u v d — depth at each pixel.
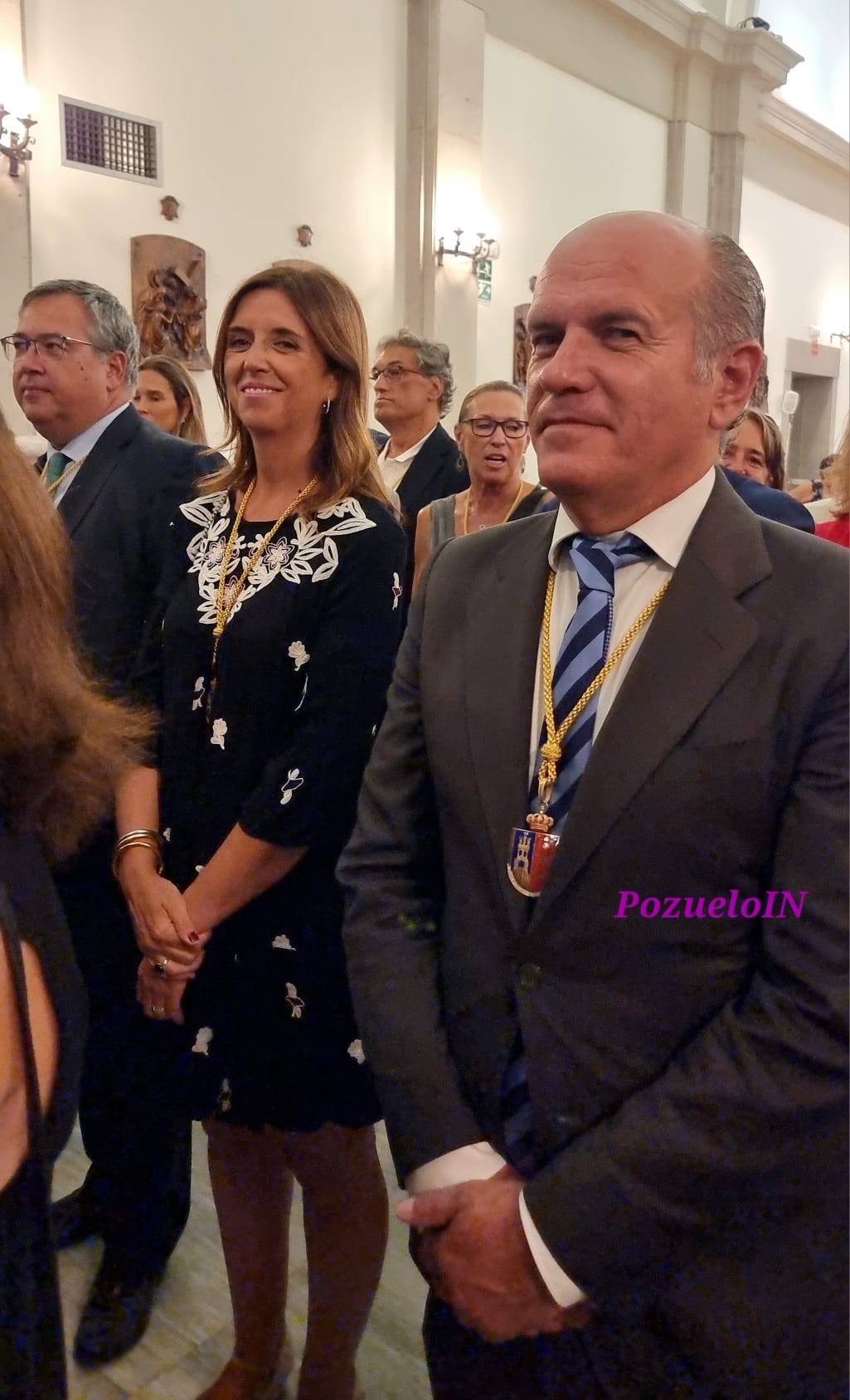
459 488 3.39
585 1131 0.90
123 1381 1.62
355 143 5.27
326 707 1.34
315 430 1.44
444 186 5.62
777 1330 0.86
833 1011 0.79
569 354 0.90
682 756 0.87
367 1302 1.50
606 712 0.94
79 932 1.74
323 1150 1.45
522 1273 0.87
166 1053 1.55
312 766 1.33
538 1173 0.88
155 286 4.40
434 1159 0.97
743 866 0.88
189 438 3.07
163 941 1.39
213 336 4.71
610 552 0.97
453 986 1.01
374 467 1.49
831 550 0.92
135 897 1.45
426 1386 1.61
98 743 0.89
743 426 2.53
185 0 4.39
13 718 0.77
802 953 0.82
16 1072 0.72
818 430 10.39
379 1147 2.21
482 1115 0.98
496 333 6.37
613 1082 0.90
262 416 1.41
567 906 0.90
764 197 8.66
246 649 1.38
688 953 0.89
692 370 0.90
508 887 0.95
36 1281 0.76
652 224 0.92
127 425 1.95
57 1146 0.80
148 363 3.01
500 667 1.00
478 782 0.98
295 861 1.37
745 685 0.87
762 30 7.57
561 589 1.02
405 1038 1.01
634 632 0.95
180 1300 1.79
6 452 0.81
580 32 6.59
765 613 0.88
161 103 4.36
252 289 1.42
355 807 1.38
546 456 0.93
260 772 1.40
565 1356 0.96
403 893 1.09
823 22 9.24
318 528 1.39
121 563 1.85
